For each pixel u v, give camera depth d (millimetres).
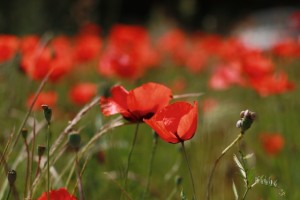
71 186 4125
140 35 8555
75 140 2584
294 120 6574
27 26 14820
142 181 4555
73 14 11320
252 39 16938
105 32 13375
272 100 6789
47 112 2699
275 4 32875
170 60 11461
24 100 6051
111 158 4766
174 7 21797
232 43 8656
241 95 7965
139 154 5469
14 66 5676
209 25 15211
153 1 33875
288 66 9398
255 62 5723
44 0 14953
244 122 2600
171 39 11695
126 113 2896
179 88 8688
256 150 5738
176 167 4645
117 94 2939
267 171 4883
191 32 22344
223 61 10297
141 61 7230
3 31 14734
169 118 2607
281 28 17453
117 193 4566
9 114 5172
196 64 10023
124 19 32469
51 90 6953
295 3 32781
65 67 5352
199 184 4562
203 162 4656
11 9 14867
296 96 6836
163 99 2848
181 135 2602
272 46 8438
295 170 5270
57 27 14953
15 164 3734
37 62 5098
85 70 9297
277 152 5305
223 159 4699
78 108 6285
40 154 2830
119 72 5891
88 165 4371
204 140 4816
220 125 5215
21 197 3852
